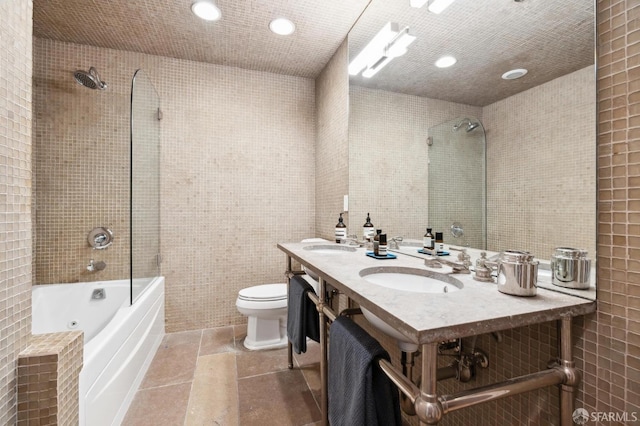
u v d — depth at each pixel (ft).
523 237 3.34
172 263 8.26
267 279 9.12
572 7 2.80
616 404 2.37
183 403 5.28
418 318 2.14
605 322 2.45
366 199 6.37
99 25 6.80
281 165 9.27
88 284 7.38
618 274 2.38
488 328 2.14
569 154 2.82
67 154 7.52
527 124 3.28
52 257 7.43
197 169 8.45
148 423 4.78
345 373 3.14
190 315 8.43
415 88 5.08
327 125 8.48
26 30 2.78
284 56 8.17
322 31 7.02
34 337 3.08
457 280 3.37
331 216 8.18
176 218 8.29
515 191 3.43
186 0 5.97
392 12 5.49
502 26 3.59
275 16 6.46
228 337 8.02
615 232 2.41
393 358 5.37
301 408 5.17
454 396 2.13
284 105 9.29
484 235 3.87
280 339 7.63
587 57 2.66
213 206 8.61
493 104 3.72
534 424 2.99
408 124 5.26
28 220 2.81
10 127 2.56
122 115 7.89
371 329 6.17
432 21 4.66
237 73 8.81
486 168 3.84
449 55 4.40
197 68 8.45
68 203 7.54
